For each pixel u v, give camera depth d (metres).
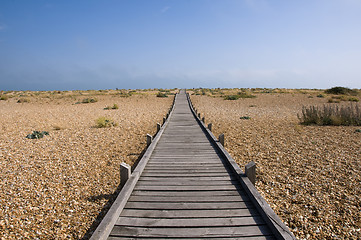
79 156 8.89
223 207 4.34
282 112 21.55
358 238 4.15
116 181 6.64
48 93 50.69
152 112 23.02
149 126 15.20
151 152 7.62
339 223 4.60
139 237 3.51
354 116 14.70
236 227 3.75
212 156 7.44
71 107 27.62
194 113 19.52
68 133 13.02
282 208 5.18
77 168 7.64
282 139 11.05
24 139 11.45
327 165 7.53
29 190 5.98
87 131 13.59
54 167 7.67
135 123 16.41
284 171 7.20
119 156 8.93
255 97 37.62
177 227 3.75
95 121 16.06
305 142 10.38
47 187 6.19
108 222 3.59
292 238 3.23
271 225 3.64
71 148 9.98
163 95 42.03
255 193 4.52
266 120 16.89
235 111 22.88
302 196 5.66
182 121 15.77
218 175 5.85
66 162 8.19
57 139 11.56
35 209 5.10
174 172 6.07
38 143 10.73
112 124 15.60
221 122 16.33
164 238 3.49
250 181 5.14
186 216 4.03
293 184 6.30
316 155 8.54
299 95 38.47
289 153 8.89
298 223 4.60
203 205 4.40
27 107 27.64
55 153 9.22
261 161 8.15
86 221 4.74
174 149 8.33
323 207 5.14
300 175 6.86
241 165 7.79
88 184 6.45
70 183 6.48
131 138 11.86
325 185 6.17
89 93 49.28
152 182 5.44
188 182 5.44
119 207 4.05
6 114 20.78
